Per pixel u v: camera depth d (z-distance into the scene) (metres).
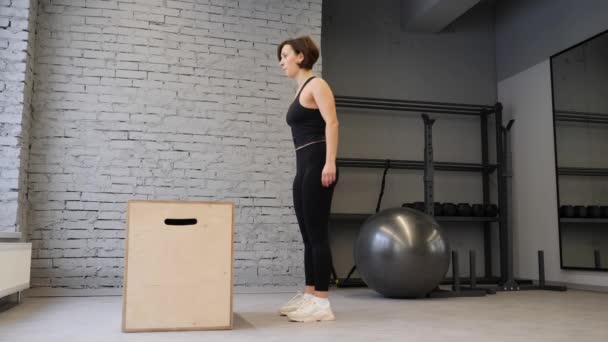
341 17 4.91
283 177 3.92
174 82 3.79
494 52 5.30
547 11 4.60
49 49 3.60
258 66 3.97
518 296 3.54
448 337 1.89
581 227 4.03
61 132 3.56
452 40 5.19
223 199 3.79
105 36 3.70
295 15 4.10
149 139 3.70
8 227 3.16
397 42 5.02
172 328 1.97
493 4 5.32
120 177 3.62
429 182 4.27
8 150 3.22
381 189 4.62
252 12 4.01
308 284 2.36
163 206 2.01
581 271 4.05
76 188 3.54
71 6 3.67
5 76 3.27
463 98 5.13
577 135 4.13
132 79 3.71
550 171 4.44
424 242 3.17
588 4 4.14
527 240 4.69
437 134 5.01
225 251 2.05
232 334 1.91
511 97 5.03
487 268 4.88
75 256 3.49
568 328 2.13
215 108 3.85
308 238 2.35
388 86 4.93
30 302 2.98
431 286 3.25
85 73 3.64
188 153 3.76
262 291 3.62
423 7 4.60
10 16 3.32
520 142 4.86
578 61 4.18
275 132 3.95
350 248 4.64
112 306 2.80
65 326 2.10
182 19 3.86
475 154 5.08
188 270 2.01
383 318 2.38
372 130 4.83
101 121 3.63
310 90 2.20
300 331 1.98
